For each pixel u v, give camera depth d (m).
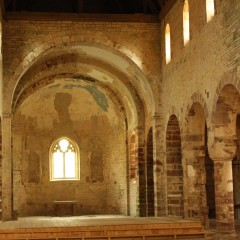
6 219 24.89
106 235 17.98
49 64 29.17
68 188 35.00
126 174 32.22
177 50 23.61
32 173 34.50
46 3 28.36
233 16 16.83
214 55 18.67
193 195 22.09
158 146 25.89
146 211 28.92
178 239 17.88
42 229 18.36
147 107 28.39
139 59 26.44
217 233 18.36
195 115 22.03
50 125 35.22
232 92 18.08
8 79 25.33
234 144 18.59
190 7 21.58
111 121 34.66
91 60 29.52
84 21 26.20
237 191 27.16
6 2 25.39
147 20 26.61
